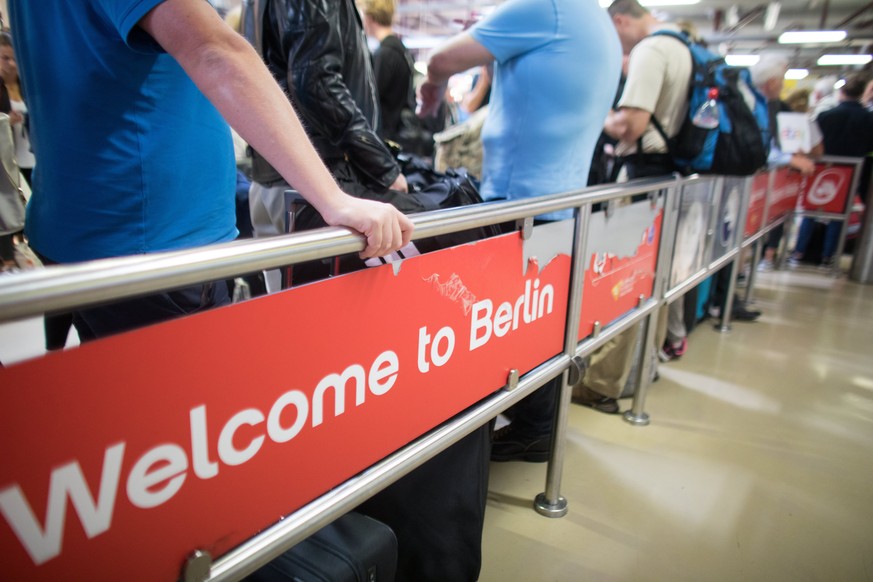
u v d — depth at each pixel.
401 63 2.10
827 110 4.79
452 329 1.00
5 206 1.51
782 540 1.49
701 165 1.95
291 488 0.75
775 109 3.38
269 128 0.64
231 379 0.64
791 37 8.40
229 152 0.92
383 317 0.83
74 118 0.73
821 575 1.38
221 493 0.66
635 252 1.74
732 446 1.95
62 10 0.70
